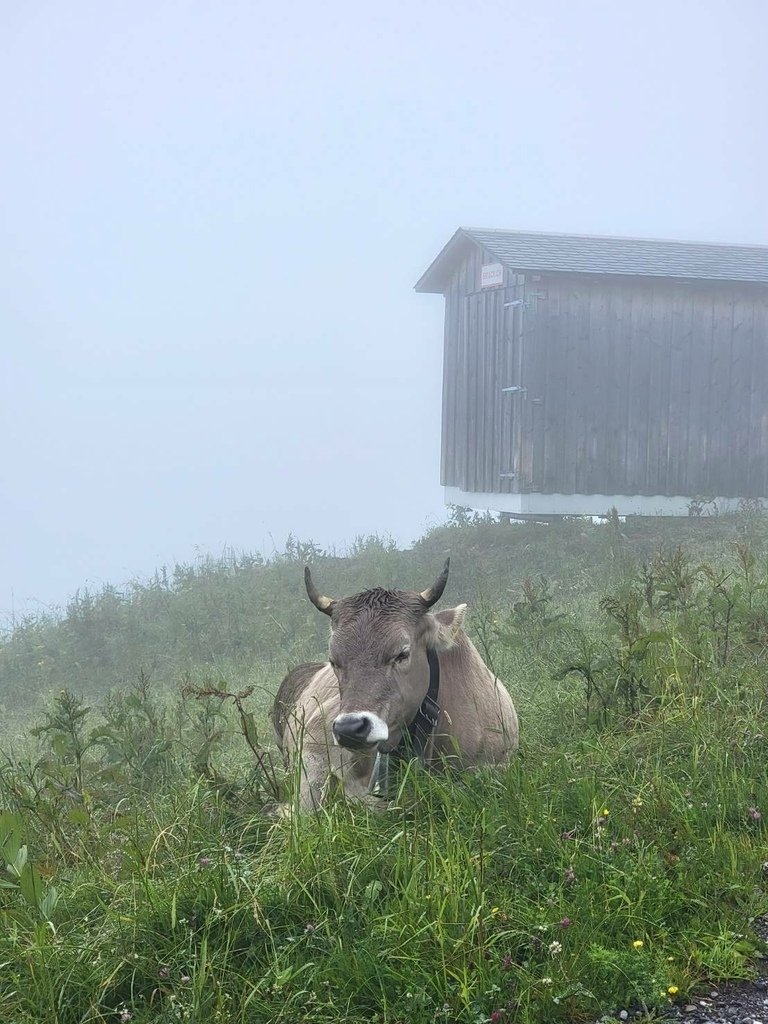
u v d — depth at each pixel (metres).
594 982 4.17
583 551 16.88
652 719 6.50
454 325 23.31
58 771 6.54
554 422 20.31
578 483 20.44
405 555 18.73
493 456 21.41
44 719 12.03
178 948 4.44
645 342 20.67
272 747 8.70
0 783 6.91
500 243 21.30
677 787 5.48
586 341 20.39
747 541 15.26
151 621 16.70
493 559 17.27
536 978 4.18
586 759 6.01
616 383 20.58
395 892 4.58
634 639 7.43
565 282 20.22
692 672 7.04
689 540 17.03
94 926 4.71
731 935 4.42
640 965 4.21
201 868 4.82
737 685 6.80
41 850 5.77
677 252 22.58
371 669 5.93
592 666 7.20
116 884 4.98
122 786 6.87
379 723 5.66
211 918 4.46
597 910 4.52
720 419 21.12
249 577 18.45
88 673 15.16
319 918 4.52
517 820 5.29
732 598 8.09
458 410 23.00
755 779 5.71
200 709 9.77
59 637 16.91
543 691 7.88
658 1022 4.01
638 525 18.52
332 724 5.79
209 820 5.77
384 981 4.20
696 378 20.98
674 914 4.59
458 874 4.58
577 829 5.22
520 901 4.63
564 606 12.60
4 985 4.34
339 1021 4.03
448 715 6.29
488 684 6.83
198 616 16.02
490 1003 4.06
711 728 6.20
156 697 12.38
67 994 4.26
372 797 5.93
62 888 5.04
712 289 20.95
